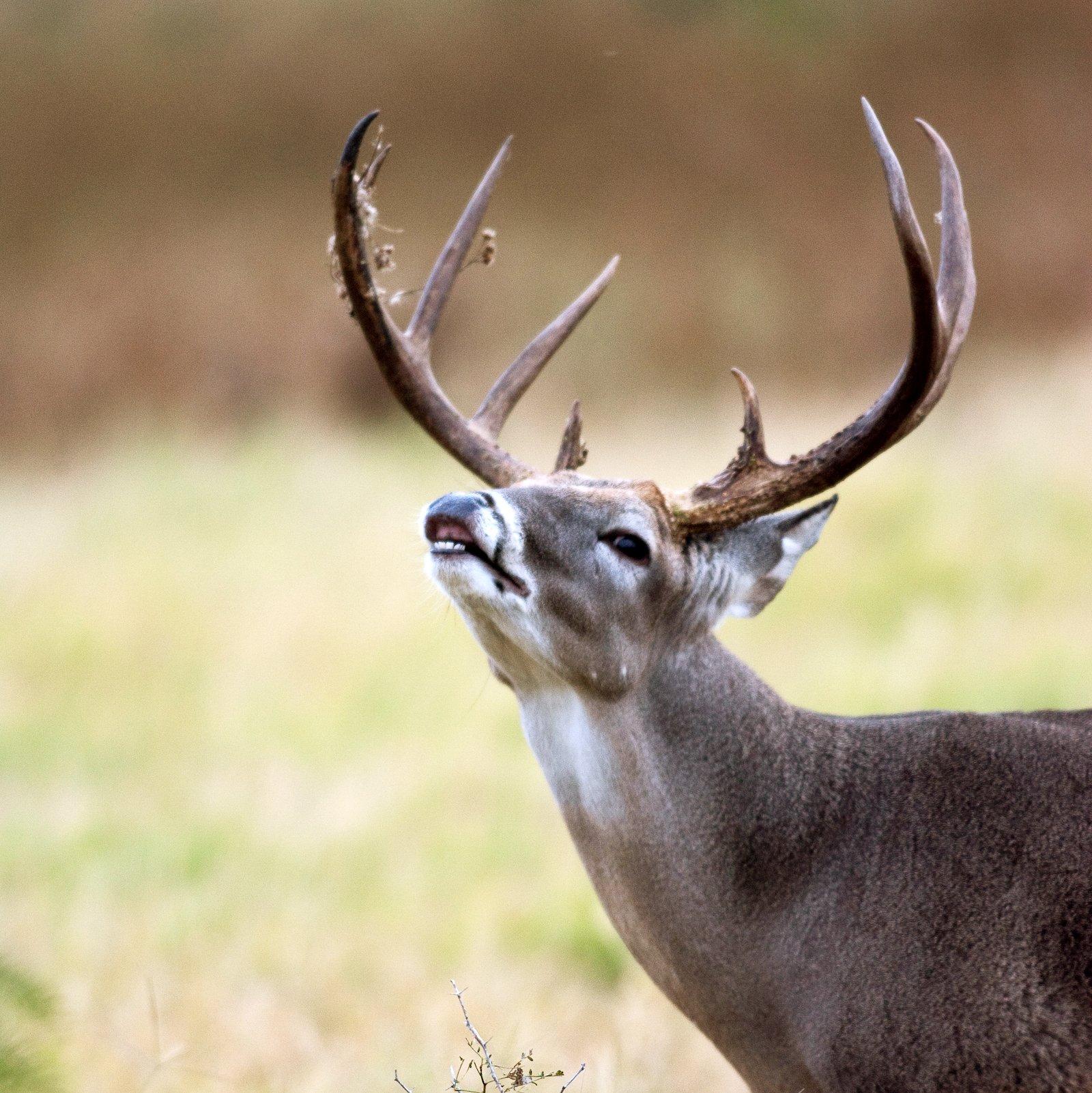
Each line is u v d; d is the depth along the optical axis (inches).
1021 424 1385.3
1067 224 2487.7
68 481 1770.4
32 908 650.8
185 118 2746.1
